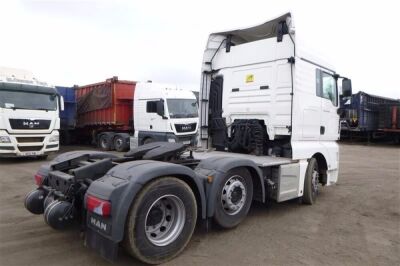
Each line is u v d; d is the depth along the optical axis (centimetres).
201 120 692
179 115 1372
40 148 1170
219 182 424
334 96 713
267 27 622
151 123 1428
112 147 1652
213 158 461
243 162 460
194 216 389
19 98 1121
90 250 393
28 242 416
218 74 683
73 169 421
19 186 762
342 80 700
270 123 591
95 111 1745
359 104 2291
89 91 1772
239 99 641
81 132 1956
